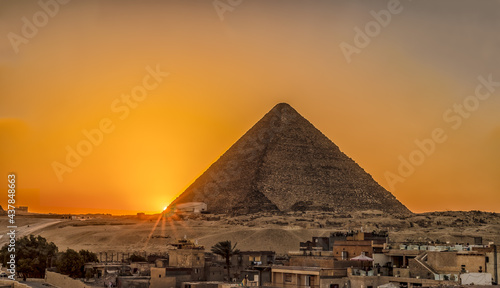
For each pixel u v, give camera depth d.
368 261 136.50
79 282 169.50
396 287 118.00
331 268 131.88
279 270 136.00
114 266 194.25
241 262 183.88
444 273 124.81
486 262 121.50
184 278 163.12
